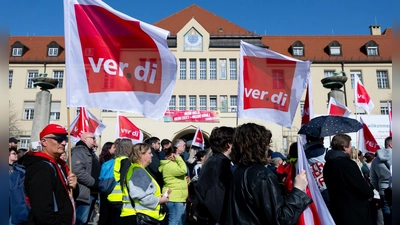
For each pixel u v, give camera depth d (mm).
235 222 2762
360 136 10273
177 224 6055
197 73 31797
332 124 4551
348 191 4012
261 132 2949
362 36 39219
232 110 31297
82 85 4406
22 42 37250
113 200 5406
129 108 4578
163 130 28219
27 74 34625
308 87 7242
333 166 4176
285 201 2664
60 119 33188
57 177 3301
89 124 9898
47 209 3012
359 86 10297
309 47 37969
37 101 13516
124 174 4938
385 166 6465
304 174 2898
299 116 32875
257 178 2688
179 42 32188
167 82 4727
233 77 31938
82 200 5438
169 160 6219
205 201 3273
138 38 4711
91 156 5809
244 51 6090
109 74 4551
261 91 6035
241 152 2910
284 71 6070
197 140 13016
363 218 3943
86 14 4527
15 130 32406
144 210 4383
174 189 6102
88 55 4484
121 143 5535
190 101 31484
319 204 3297
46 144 3469
